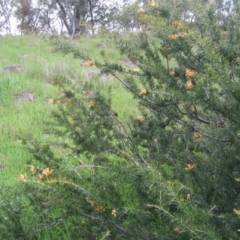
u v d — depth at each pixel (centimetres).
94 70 873
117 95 729
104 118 306
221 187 257
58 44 302
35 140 299
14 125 599
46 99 738
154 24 264
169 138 305
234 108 226
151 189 221
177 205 215
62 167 246
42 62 964
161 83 277
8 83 773
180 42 264
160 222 228
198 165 271
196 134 299
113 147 294
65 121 309
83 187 223
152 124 317
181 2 278
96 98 307
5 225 227
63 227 313
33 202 243
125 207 221
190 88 229
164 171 262
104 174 239
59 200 226
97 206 227
